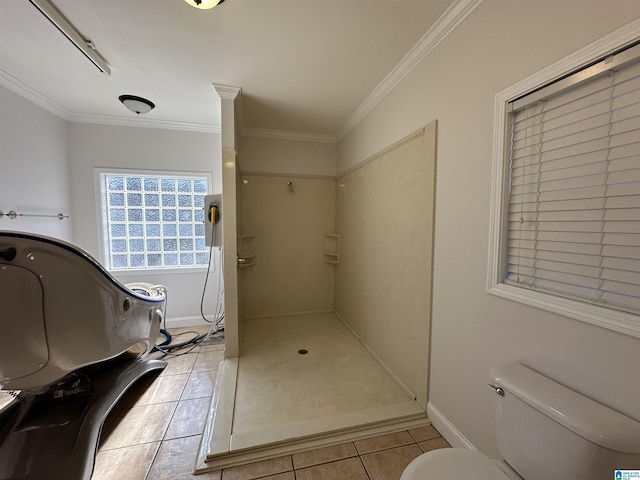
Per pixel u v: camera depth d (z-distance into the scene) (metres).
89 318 1.37
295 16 1.37
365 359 2.34
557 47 0.91
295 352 2.46
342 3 1.29
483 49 1.20
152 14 1.36
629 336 0.76
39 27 1.47
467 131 1.30
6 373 1.23
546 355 0.97
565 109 0.93
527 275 1.07
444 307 1.49
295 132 3.19
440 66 1.48
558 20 0.90
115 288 1.51
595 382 0.83
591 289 0.87
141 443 1.47
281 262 3.32
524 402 0.90
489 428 1.21
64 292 1.28
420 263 1.68
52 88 2.18
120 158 2.86
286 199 3.27
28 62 1.81
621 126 0.78
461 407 1.37
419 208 1.68
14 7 1.32
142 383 2.04
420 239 1.67
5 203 2.04
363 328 2.60
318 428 1.50
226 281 2.29
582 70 0.85
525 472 0.89
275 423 1.56
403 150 1.86
